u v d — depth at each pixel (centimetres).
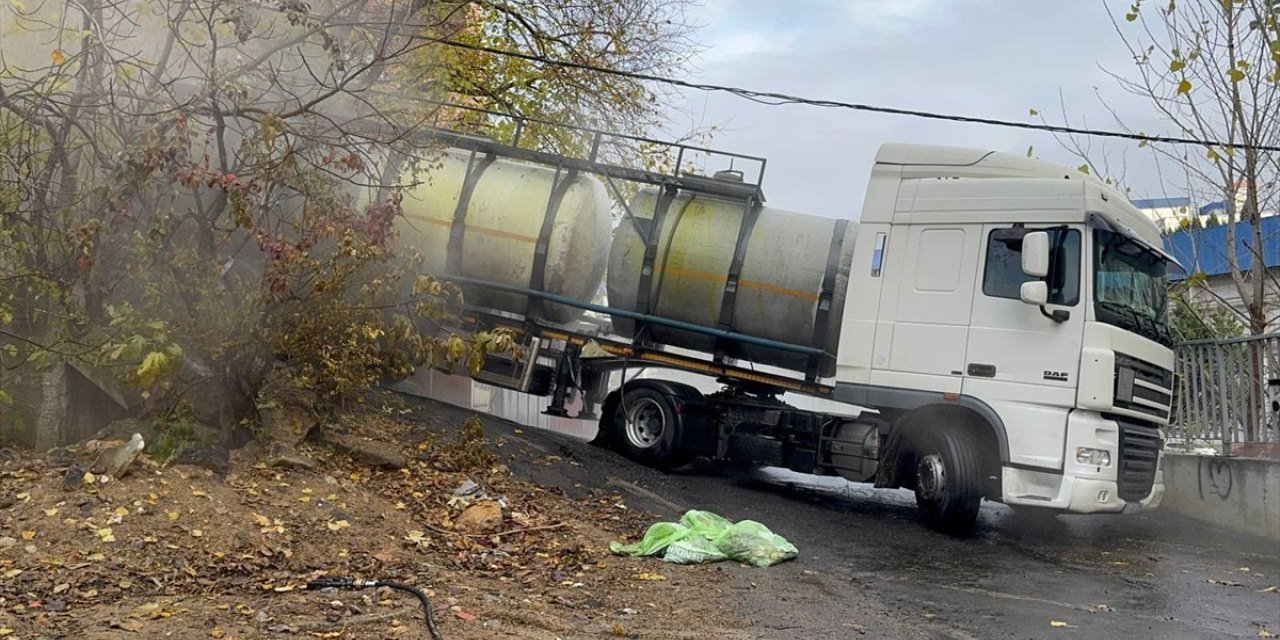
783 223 1256
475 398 1548
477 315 1323
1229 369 1238
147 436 789
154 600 596
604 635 604
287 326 855
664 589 728
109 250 814
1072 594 820
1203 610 796
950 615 724
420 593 641
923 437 1087
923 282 1100
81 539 656
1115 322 1036
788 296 1231
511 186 1298
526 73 1645
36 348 812
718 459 1287
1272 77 1348
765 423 1255
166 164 747
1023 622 716
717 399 1309
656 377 1362
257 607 595
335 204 835
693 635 619
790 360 1262
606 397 1352
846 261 1217
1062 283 1029
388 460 927
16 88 839
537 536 840
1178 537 1163
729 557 848
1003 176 1103
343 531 753
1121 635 698
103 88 820
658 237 1275
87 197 805
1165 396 1119
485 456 1049
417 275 953
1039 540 1085
